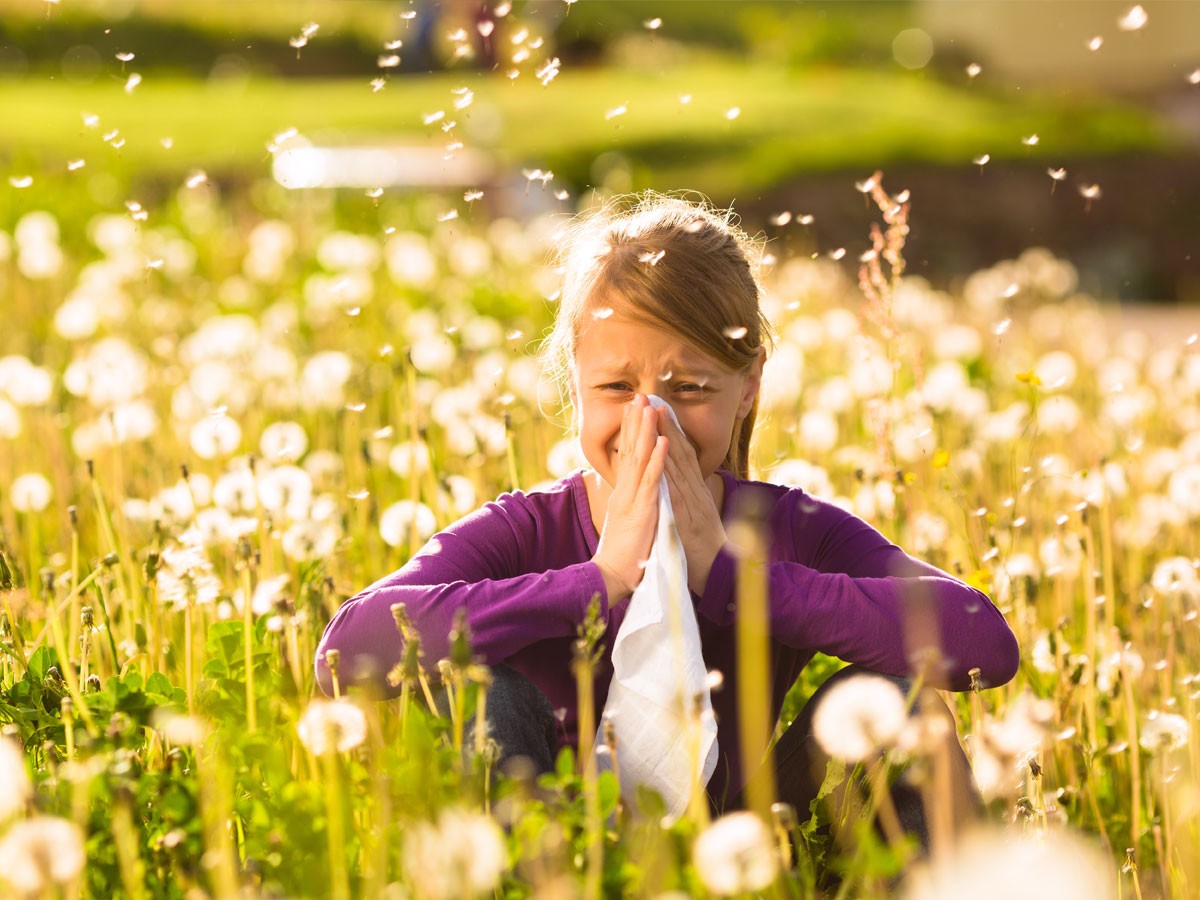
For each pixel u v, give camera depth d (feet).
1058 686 9.29
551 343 10.49
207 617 10.11
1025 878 4.00
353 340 22.95
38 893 5.27
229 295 27.61
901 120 73.36
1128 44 67.97
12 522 12.98
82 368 16.01
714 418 8.46
